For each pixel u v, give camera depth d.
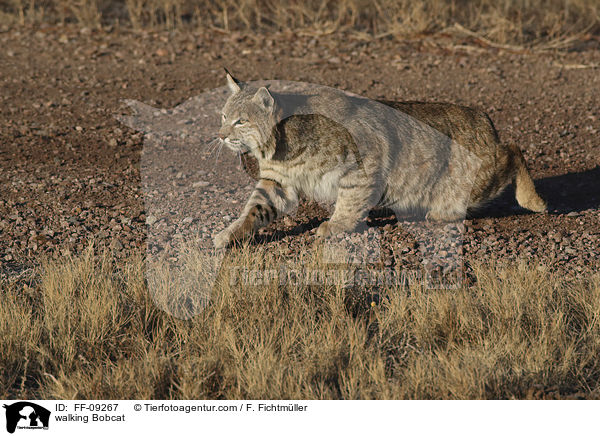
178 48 21.41
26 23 23.50
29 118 15.98
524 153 14.09
